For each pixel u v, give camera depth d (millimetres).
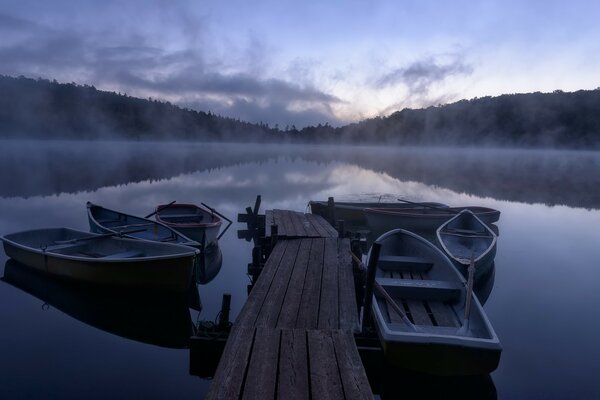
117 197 20594
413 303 5879
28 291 8164
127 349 5918
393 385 4824
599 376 5199
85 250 8734
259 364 3910
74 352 5801
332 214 12766
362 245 10133
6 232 12734
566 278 9391
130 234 9688
